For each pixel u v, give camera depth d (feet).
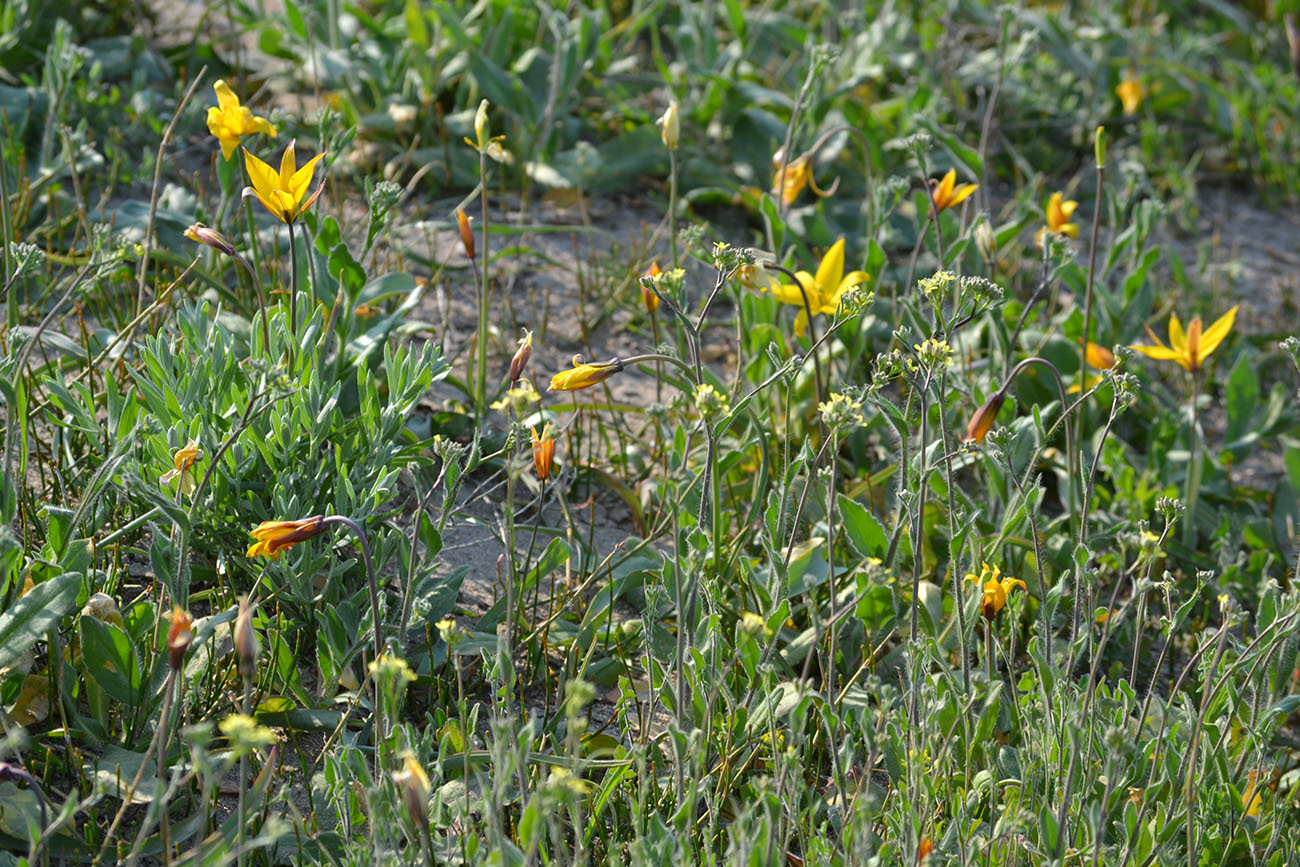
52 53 16.12
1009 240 15.44
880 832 8.69
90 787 8.08
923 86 21.02
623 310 16.52
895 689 10.21
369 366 12.42
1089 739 8.63
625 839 8.63
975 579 9.31
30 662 8.31
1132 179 15.71
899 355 8.82
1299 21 29.91
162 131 17.60
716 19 25.27
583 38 19.10
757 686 9.63
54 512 8.54
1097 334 15.05
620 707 9.46
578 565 11.66
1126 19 30.01
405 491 12.17
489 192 18.85
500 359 14.79
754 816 8.40
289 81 20.04
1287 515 14.44
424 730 9.60
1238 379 15.26
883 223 14.29
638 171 19.48
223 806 8.48
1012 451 12.12
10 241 11.76
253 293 13.91
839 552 11.57
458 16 19.60
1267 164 23.81
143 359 10.30
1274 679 10.27
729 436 13.21
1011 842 8.13
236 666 9.04
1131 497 13.67
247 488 9.75
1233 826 8.99
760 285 11.19
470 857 7.29
